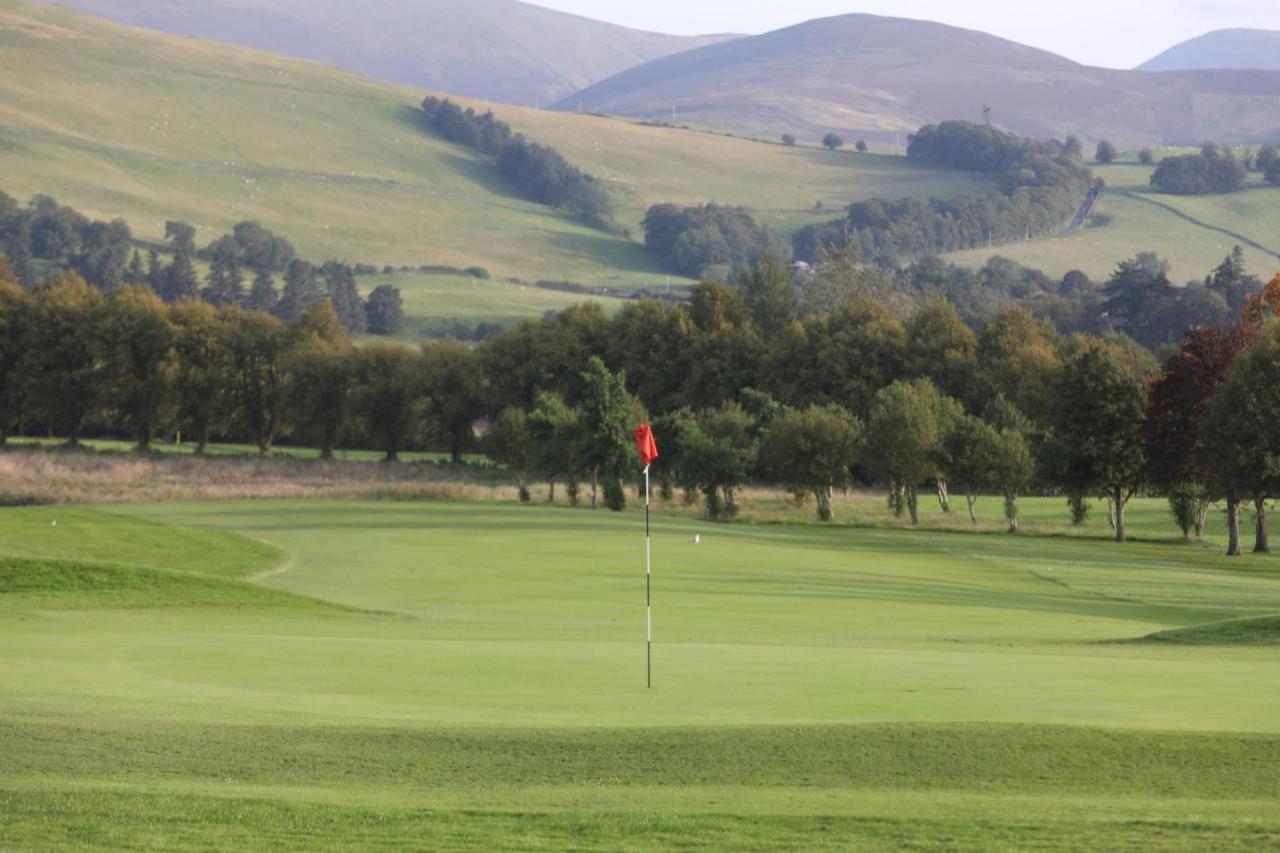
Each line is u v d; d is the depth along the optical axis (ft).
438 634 169.89
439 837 70.33
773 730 94.89
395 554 311.47
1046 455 464.65
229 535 335.26
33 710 99.76
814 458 500.33
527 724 98.89
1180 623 217.15
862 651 150.20
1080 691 115.44
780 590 253.03
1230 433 388.37
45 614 187.11
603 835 70.90
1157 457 447.42
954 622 205.36
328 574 272.10
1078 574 319.06
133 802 76.07
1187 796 80.74
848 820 73.87
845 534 432.25
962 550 383.04
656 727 96.89
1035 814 75.51
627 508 538.88
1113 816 74.84
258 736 93.09
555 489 608.60
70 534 329.31
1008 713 103.40
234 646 148.66
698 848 68.80
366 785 82.58
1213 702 108.68
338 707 106.63
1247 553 418.31
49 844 68.33
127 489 505.25
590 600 231.50
